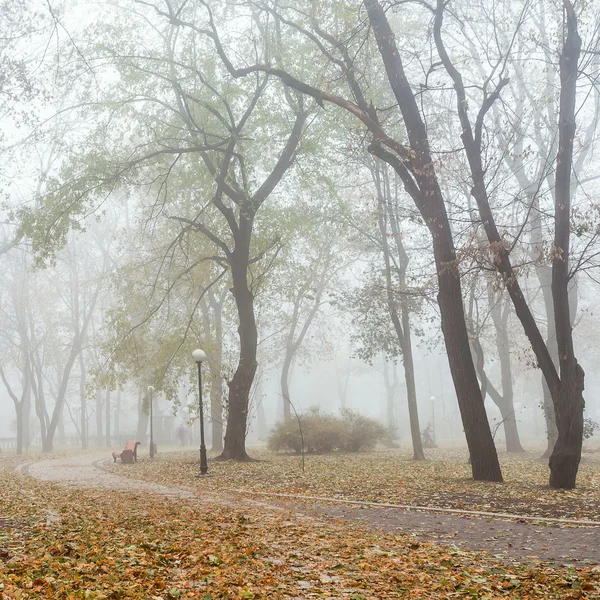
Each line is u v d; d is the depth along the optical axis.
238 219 33.16
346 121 28.61
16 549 9.93
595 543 10.38
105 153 28.42
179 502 16.61
